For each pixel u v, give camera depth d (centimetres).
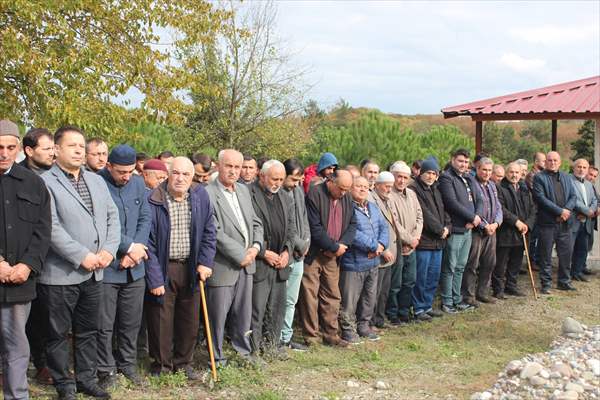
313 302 750
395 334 829
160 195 609
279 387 611
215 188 648
